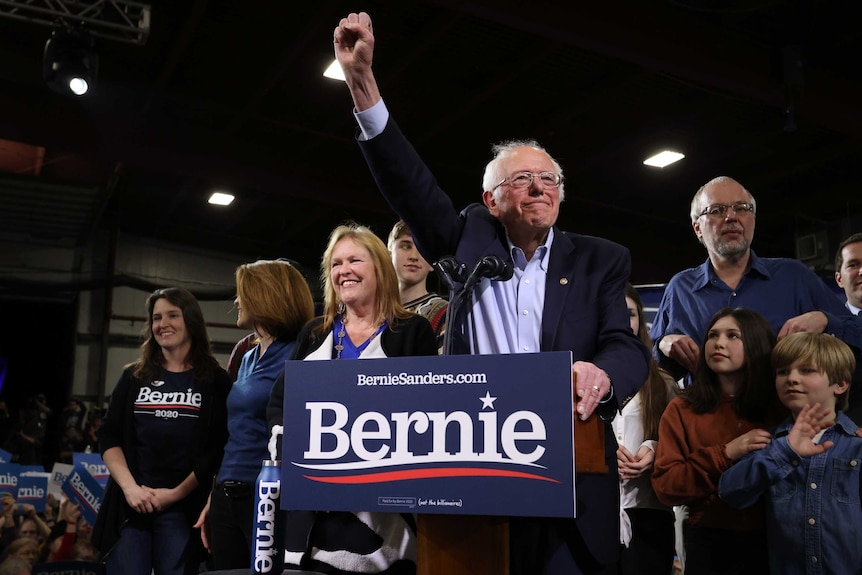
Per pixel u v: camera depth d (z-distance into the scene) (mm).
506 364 1296
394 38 7738
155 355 3021
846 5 7246
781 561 2113
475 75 8469
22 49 8297
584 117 9336
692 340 2617
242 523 2492
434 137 9992
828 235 11328
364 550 1857
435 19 7297
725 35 7535
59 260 13703
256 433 2617
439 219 1837
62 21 6676
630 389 1559
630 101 8906
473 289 1700
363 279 2162
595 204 11875
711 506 2275
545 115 9289
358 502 1343
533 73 8375
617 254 1813
